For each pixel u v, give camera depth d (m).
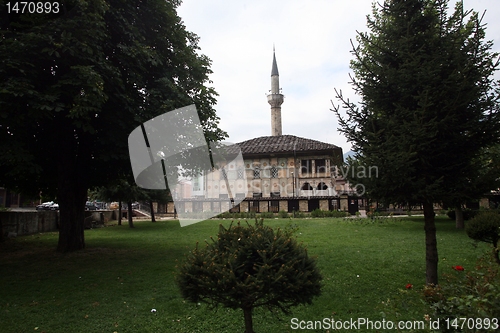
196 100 12.23
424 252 10.95
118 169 12.71
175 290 7.18
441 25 6.82
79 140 11.73
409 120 6.49
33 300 6.73
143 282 7.91
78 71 8.31
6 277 8.61
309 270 4.22
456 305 3.35
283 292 3.94
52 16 9.16
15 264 10.25
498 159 6.36
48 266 9.88
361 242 13.20
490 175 6.06
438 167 6.39
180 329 5.29
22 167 8.60
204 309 6.04
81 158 12.17
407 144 6.01
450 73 6.32
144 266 9.65
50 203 41.00
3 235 16.70
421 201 6.51
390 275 8.18
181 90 11.66
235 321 5.52
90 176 12.83
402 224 20.22
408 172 6.15
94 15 8.42
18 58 7.98
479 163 6.42
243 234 4.32
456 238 13.94
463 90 6.11
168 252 12.07
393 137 6.20
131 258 10.93
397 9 6.98
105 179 13.41
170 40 12.29
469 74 6.17
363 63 7.28
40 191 15.62
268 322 5.47
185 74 12.55
